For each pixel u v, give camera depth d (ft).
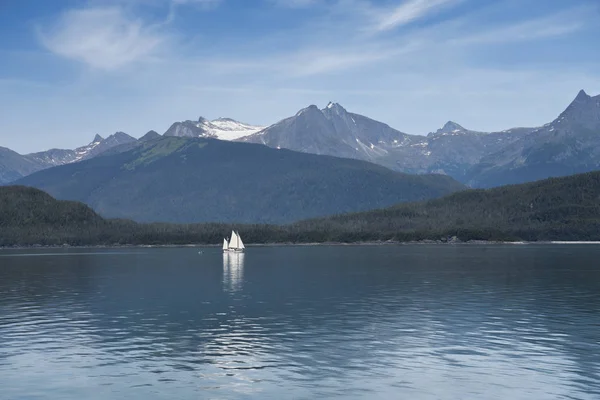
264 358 187.83
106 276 524.52
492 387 157.17
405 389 156.04
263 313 281.33
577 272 521.24
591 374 168.14
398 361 183.01
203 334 227.81
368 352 195.00
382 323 249.75
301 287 407.44
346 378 165.78
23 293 379.14
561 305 302.66
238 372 172.24
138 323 254.27
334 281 451.94
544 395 150.82
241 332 231.30
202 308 300.61
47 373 172.76
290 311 287.28
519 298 332.39
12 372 174.09
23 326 249.14
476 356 188.65
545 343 207.10
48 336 226.38
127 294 369.50
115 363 183.11
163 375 169.78
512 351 195.00
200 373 171.53
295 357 188.75
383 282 438.40
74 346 207.51
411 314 274.57
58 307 308.60
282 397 150.82
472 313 276.41
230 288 404.16
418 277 482.28
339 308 297.33
